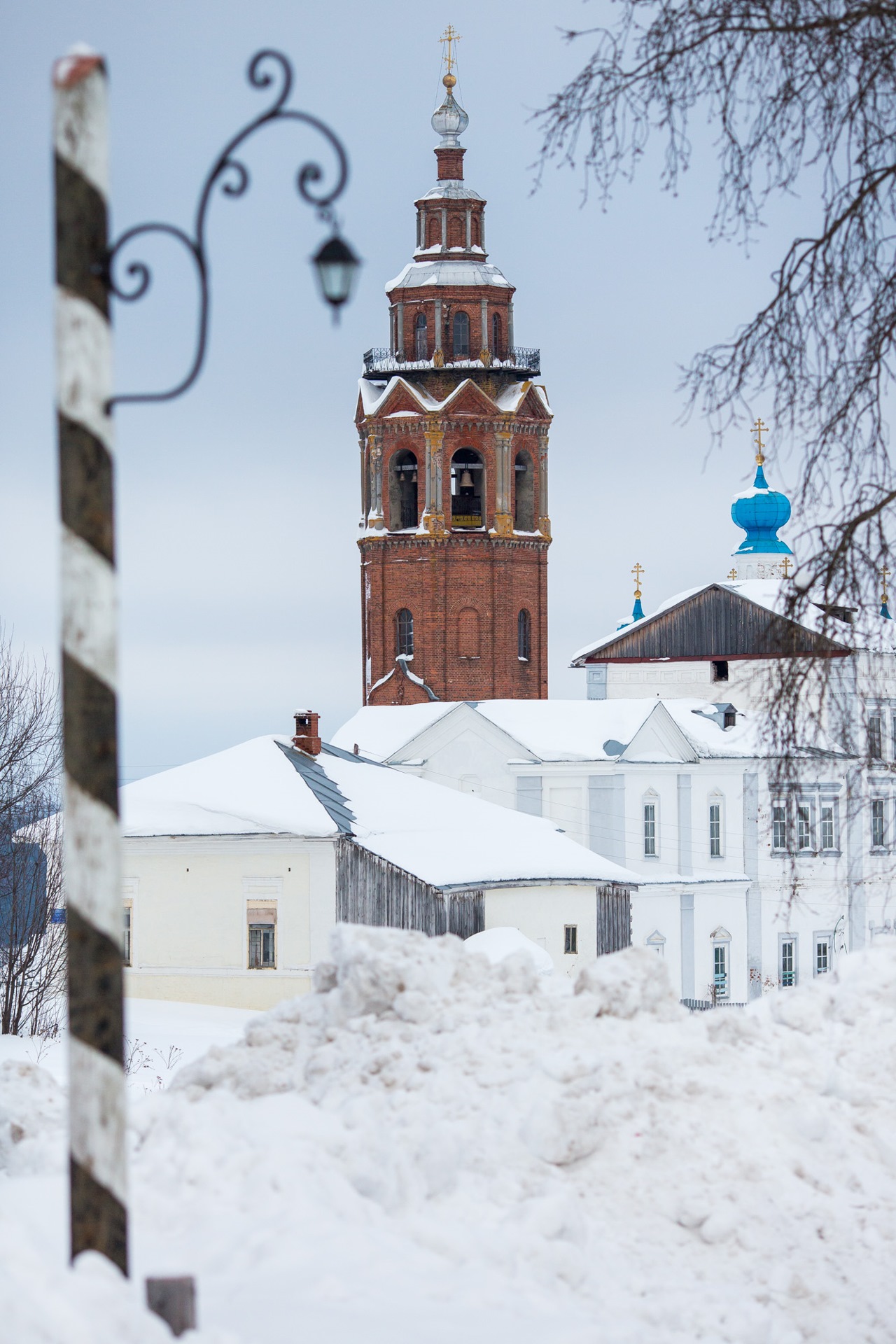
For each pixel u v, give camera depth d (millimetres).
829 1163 17109
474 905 67500
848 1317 15562
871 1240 16344
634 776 94812
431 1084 17594
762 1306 15477
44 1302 10695
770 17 20547
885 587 21656
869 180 20828
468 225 131500
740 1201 16406
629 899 73312
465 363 128500
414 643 127812
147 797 69000
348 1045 18719
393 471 129000
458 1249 14750
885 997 19500
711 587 108875
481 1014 18703
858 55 20531
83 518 12000
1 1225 12328
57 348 12070
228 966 67188
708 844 95688
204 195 12039
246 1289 13172
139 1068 47000
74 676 11961
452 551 127250
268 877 67125
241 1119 16406
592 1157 16656
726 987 94688
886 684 23391
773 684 22625
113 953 11984
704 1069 18031
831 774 26078
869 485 21312
